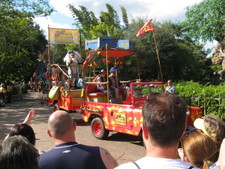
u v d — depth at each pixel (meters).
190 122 6.17
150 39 22.97
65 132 2.37
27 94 29.27
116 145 6.98
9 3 18.94
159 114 1.46
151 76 25.09
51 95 10.88
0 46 21.91
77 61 11.36
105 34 25.08
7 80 25.02
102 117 7.44
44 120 11.09
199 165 2.35
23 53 26.12
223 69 29.16
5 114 13.14
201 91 9.34
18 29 21.58
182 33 28.52
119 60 9.04
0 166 1.68
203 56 35.09
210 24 22.09
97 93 7.93
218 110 8.59
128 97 7.70
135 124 6.30
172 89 9.66
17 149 1.73
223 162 1.97
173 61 24.30
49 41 12.05
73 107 9.90
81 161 2.17
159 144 1.46
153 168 1.39
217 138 2.89
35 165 1.79
